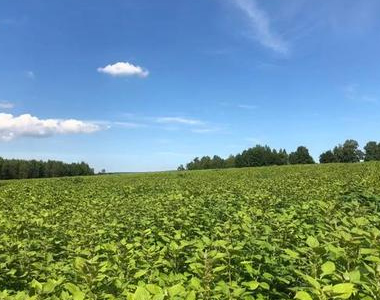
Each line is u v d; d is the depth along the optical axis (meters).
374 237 4.09
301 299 2.98
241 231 6.45
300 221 7.30
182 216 8.85
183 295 3.57
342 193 12.93
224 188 18.58
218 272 4.30
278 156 125.06
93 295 4.09
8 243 7.20
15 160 112.62
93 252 6.16
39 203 17.09
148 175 57.91
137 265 5.11
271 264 5.16
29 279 5.85
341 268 4.03
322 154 119.88
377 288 3.28
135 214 10.70
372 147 115.94
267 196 11.87
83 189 27.00
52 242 7.91
